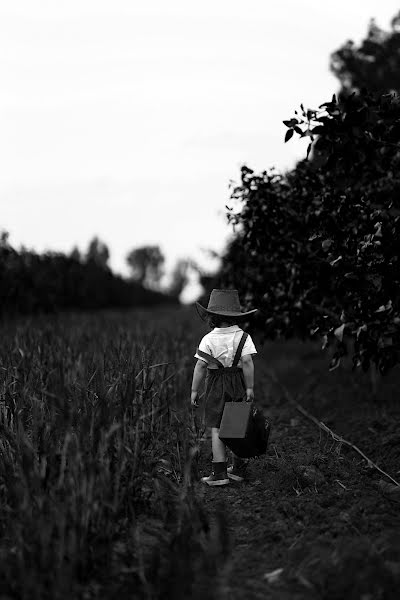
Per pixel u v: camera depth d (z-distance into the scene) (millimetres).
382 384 8328
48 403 4465
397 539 3312
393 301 4605
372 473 4762
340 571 2947
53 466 3537
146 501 3830
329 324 5582
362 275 4699
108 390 4309
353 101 4570
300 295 6605
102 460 3480
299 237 6242
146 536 3434
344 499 4074
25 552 2914
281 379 9641
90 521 3178
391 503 3975
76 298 16953
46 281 12898
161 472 4469
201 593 2758
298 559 3211
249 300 7180
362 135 4605
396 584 2762
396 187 4816
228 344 4590
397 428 5988
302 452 5270
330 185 5543
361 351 4969
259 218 6309
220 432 4312
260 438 4457
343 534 3455
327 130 4641
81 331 8820
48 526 2945
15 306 11828
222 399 4531
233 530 3639
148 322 13203
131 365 4848
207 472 4758
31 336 7141
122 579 2961
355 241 5078
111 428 3523
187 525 3424
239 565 3186
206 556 3033
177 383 6754
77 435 3846
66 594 2680
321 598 2816
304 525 3668
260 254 6969
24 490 3232
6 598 2723
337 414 6977
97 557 3107
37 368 5285
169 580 2822
